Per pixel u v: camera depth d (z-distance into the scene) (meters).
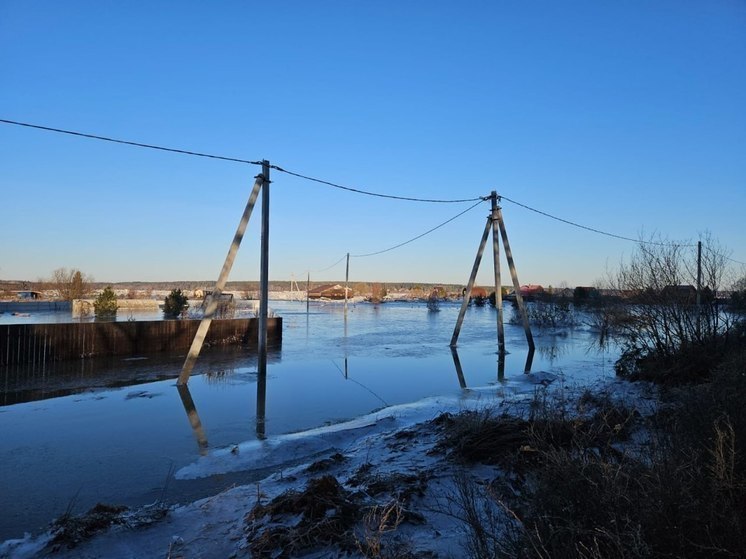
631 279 14.12
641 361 13.20
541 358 20.42
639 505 3.11
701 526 2.93
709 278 13.06
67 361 18.52
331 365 18.06
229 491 6.05
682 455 3.88
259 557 4.11
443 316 52.88
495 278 22.58
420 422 9.44
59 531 4.84
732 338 12.71
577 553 2.89
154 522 5.09
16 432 9.35
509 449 5.90
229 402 11.97
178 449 8.35
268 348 23.28
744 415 4.44
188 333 22.56
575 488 3.39
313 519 4.57
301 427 9.79
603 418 6.11
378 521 4.53
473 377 15.65
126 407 11.43
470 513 3.76
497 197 23.06
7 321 31.84
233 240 14.81
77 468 7.41
